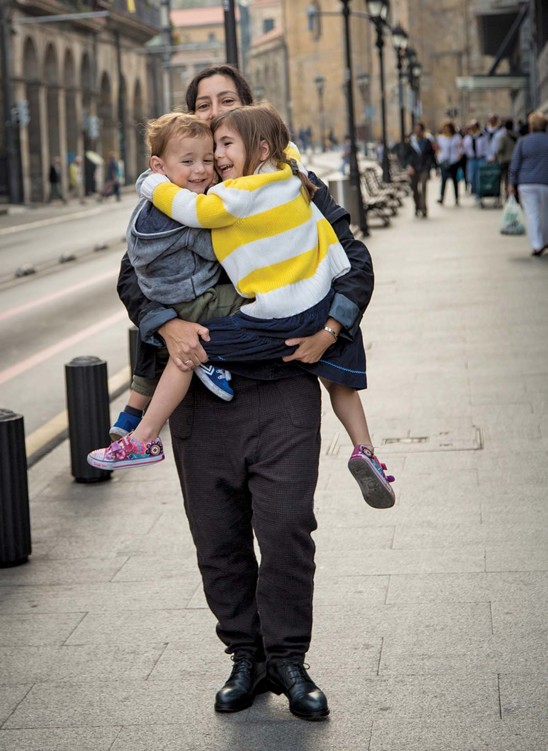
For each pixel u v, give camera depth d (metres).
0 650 4.85
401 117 53.03
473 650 4.52
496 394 8.94
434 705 4.11
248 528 4.30
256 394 4.02
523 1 49.88
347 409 4.24
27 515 5.95
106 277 20.69
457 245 20.02
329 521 6.24
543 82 41.81
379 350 11.00
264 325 3.89
